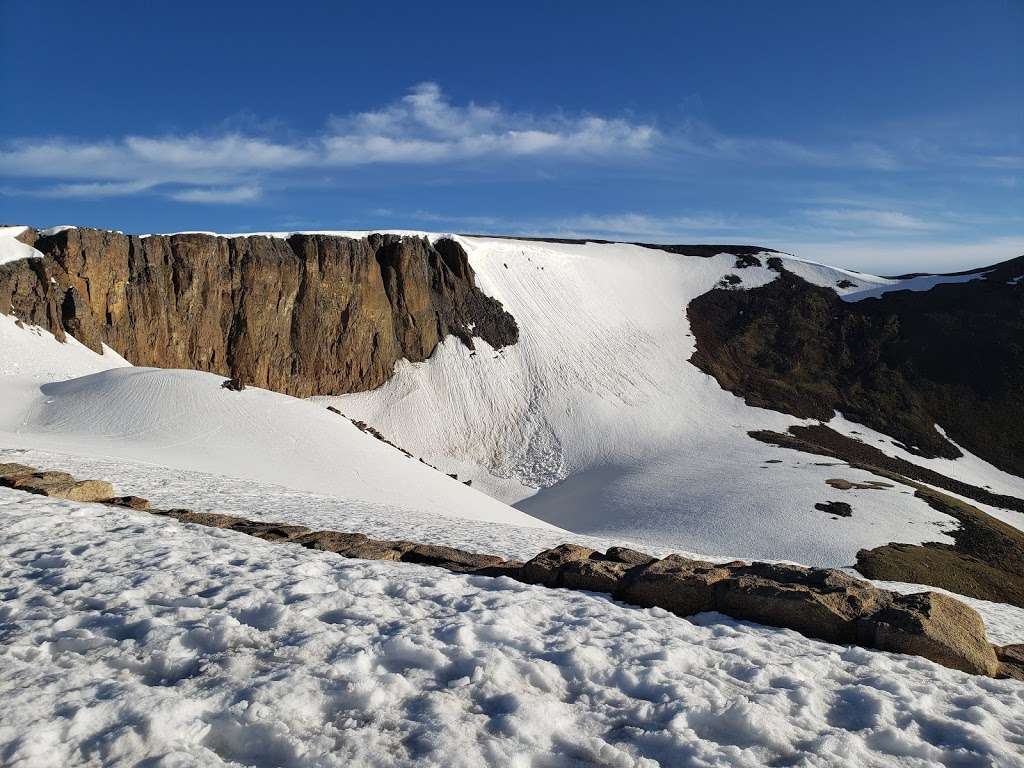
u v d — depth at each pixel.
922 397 97.50
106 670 6.76
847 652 8.69
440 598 9.45
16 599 8.58
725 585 10.19
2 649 7.03
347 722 6.09
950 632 9.05
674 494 65.56
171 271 75.12
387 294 93.94
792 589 9.86
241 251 81.38
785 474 68.00
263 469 35.56
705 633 8.99
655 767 5.77
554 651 7.82
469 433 87.81
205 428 39.38
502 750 5.77
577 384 94.56
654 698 6.95
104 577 9.34
